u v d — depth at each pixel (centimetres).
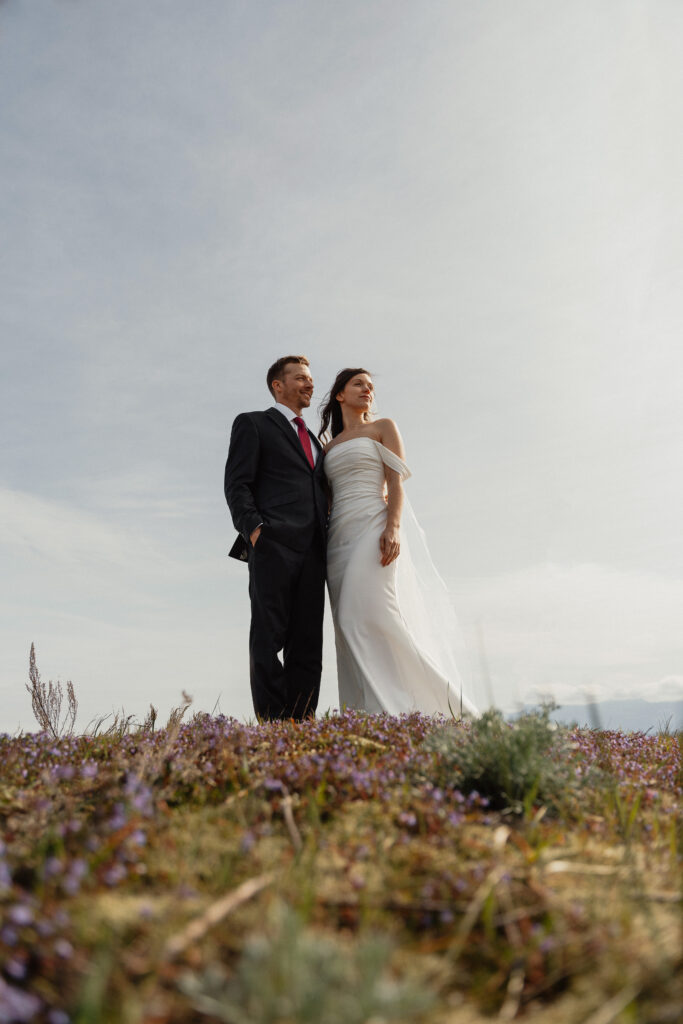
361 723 401
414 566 636
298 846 220
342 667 592
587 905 189
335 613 598
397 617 580
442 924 183
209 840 227
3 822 246
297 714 583
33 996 142
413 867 210
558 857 227
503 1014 148
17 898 175
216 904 172
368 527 594
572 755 330
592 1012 149
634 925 180
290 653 598
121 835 213
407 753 326
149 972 150
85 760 323
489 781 283
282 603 579
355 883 190
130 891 189
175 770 288
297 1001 127
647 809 289
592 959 166
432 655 601
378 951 136
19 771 311
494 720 312
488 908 181
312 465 620
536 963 165
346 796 272
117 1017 136
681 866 221
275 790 273
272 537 579
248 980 133
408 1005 129
